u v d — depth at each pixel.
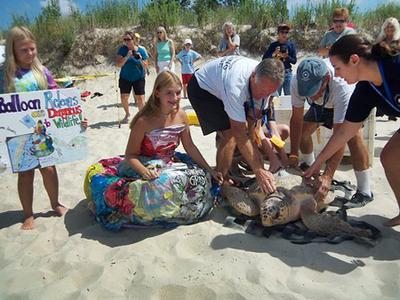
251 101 3.33
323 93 3.59
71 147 3.81
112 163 4.00
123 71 7.73
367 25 13.60
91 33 13.48
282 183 3.41
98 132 7.09
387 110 2.88
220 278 2.69
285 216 3.24
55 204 3.96
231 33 8.40
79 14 14.07
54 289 2.72
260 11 13.73
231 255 2.92
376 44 2.64
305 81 3.33
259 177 3.26
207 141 6.11
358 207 3.72
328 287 2.58
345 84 3.44
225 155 3.71
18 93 3.49
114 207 3.44
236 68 3.36
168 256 3.03
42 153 3.68
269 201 3.24
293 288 2.61
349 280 2.66
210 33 13.62
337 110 3.51
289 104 5.39
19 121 3.54
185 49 9.73
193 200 3.42
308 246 3.06
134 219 3.43
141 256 3.01
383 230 3.31
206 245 3.14
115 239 3.36
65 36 13.25
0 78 3.57
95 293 2.64
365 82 2.89
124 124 7.63
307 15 13.35
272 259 2.89
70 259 3.06
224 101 3.28
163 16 13.71
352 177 4.47
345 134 3.04
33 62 3.64
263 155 4.24
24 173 3.66
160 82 3.36
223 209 3.71
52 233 3.57
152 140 3.50
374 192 4.04
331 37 6.25
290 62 7.28
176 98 3.41
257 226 3.37
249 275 2.72
